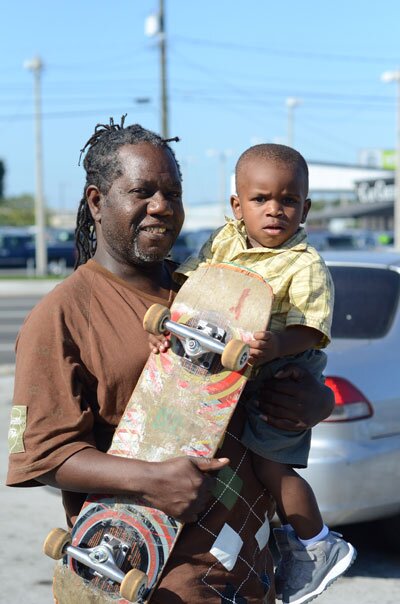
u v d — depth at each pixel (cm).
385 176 3816
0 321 1650
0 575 435
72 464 204
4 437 686
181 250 3159
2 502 547
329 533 241
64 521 514
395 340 450
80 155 244
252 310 211
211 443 205
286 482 228
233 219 258
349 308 468
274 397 221
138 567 204
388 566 446
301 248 235
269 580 230
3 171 8831
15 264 3638
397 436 425
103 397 215
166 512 201
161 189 223
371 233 3778
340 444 408
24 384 212
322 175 3784
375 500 415
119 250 226
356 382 420
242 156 253
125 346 218
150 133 231
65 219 8269
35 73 2919
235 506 220
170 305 230
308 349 230
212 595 212
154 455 207
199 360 209
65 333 215
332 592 417
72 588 210
